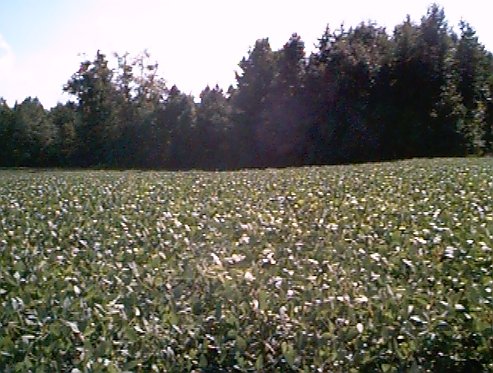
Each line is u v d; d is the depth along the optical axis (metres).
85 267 5.93
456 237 6.37
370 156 48.59
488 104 51.69
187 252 6.29
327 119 49.47
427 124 48.12
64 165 62.06
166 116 57.41
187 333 4.21
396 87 49.06
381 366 3.95
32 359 3.86
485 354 4.11
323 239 6.99
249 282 4.83
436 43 49.12
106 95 61.69
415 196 11.62
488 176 16.64
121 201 12.23
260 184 16.11
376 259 5.66
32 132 62.59
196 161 55.66
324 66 50.12
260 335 4.16
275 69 52.22
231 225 8.08
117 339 4.16
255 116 52.59
